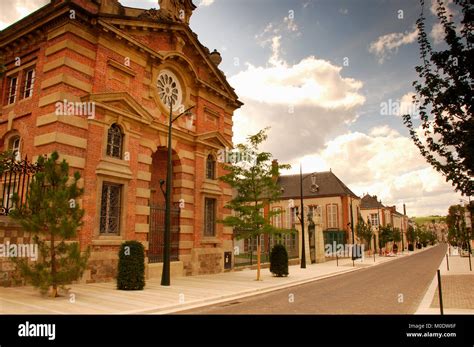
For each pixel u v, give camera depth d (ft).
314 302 35.63
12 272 36.17
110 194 46.93
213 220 65.77
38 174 31.81
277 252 60.64
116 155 48.11
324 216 154.10
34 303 29.17
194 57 65.21
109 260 44.34
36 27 45.75
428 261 110.32
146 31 54.80
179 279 52.42
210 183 64.75
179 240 57.82
